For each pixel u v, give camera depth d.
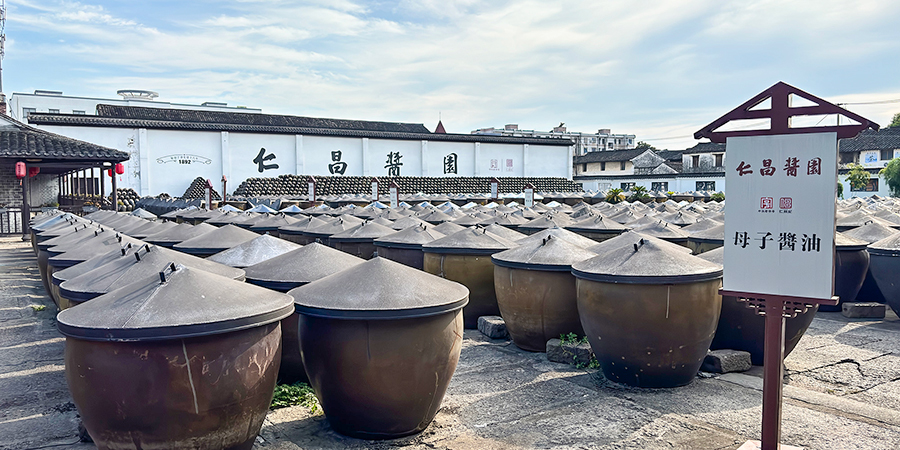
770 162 3.55
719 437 3.98
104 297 3.40
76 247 6.24
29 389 5.03
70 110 44.66
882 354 6.04
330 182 31.73
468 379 5.23
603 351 5.02
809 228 3.43
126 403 3.01
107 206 21.73
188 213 14.18
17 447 3.92
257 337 3.30
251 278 4.89
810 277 3.43
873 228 8.46
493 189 23.56
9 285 9.77
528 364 5.67
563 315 5.77
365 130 38.06
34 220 13.08
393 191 19.12
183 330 2.99
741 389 4.94
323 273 4.84
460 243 6.89
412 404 3.89
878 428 4.16
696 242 8.13
